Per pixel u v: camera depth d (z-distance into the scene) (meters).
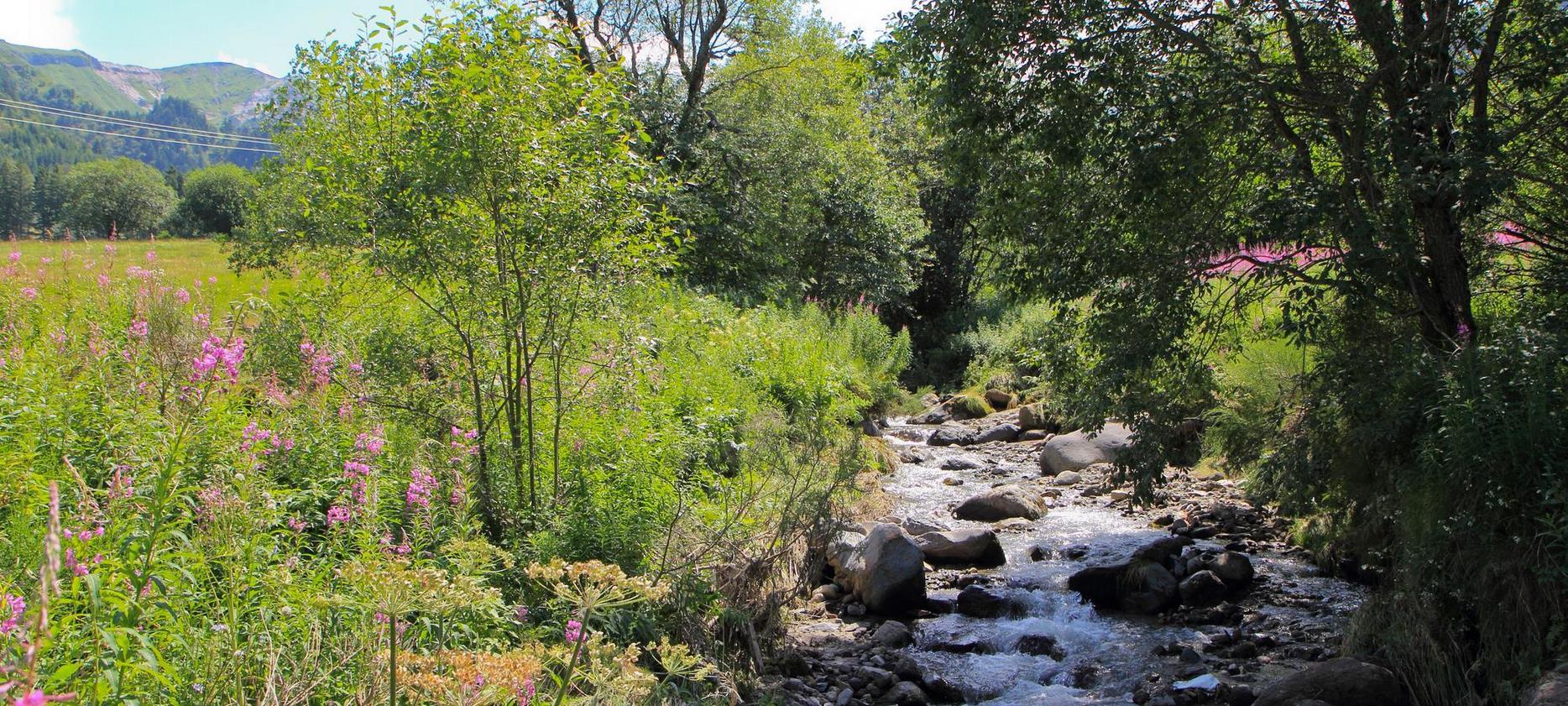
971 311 30.56
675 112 22.25
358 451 5.72
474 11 7.16
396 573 3.40
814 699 6.60
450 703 3.54
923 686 7.09
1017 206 8.18
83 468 5.06
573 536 6.32
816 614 8.38
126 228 46.97
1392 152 6.70
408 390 7.27
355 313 7.77
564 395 7.82
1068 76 7.34
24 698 1.85
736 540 7.16
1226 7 7.59
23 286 9.10
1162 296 7.55
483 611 4.79
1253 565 9.52
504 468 6.90
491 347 7.14
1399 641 6.41
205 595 4.10
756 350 14.91
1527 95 7.40
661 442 8.34
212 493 4.08
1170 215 7.59
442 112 6.69
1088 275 8.00
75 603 3.47
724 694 5.99
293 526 4.95
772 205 22.88
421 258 6.89
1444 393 6.24
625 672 4.00
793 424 11.10
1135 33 7.37
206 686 3.56
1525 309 7.18
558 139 7.08
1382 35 7.14
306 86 9.95
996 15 7.32
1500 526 5.99
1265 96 7.14
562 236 6.90
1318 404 7.49
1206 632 8.04
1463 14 6.93
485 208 6.90
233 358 5.41
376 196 7.11
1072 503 12.55
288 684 3.87
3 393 5.61
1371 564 8.39
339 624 4.42
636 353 7.88
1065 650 7.79
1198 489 12.33
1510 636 5.89
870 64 8.42
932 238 31.33
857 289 26.16
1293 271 7.29
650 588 3.70
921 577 8.66
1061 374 8.71
